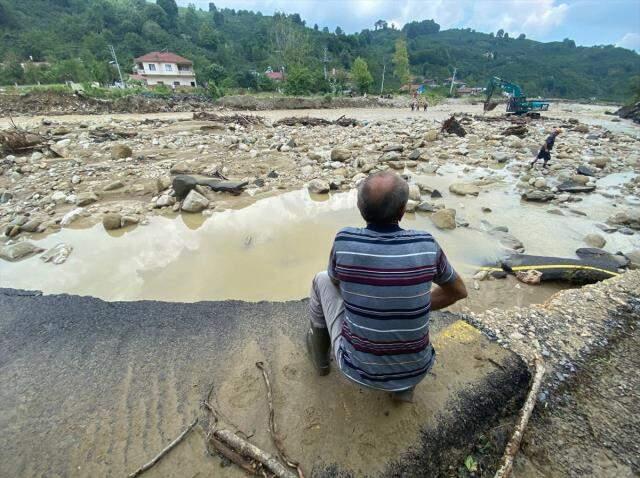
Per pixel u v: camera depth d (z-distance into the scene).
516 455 2.11
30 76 49.94
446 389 2.38
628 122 26.41
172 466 1.96
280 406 2.26
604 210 6.78
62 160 9.17
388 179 1.61
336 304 2.01
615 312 3.21
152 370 2.59
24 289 3.94
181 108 28.28
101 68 48.94
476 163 10.08
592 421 2.29
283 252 4.98
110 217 5.53
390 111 34.78
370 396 2.31
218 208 6.40
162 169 8.53
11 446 2.07
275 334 2.95
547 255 5.05
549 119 24.97
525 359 2.65
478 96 71.31
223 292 4.03
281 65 65.69
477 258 4.89
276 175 8.16
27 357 2.75
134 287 4.09
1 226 5.54
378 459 1.96
